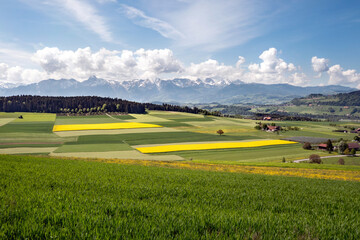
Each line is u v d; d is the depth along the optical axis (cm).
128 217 563
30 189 918
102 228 466
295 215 733
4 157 2673
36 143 7606
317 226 582
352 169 3784
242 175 2264
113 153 6262
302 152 7456
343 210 879
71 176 1362
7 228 440
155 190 1064
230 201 941
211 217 590
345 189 1642
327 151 7950
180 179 1572
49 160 2692
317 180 2262
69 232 434
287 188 1499
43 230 448
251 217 625
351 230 571
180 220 536
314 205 982
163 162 3959
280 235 489
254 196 1073
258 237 466
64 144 7575
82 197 781
